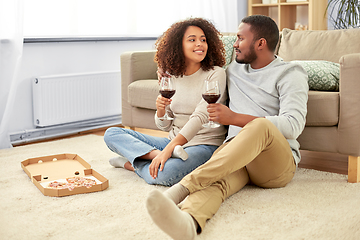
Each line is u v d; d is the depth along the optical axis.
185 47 1.85
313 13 4.54
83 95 3.31
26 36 3.03
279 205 1.59
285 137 1.69
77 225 1.45
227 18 4.67
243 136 1.46
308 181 1.90
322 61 2.20
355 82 1.83
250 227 1.40
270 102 1.83
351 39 2.31
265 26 1.83
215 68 1.92
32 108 3.13
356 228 1.39
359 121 1.85
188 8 4.30
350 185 1.84
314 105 1.94
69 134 3.34
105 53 3.59
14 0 2.72
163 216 1.14
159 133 3.23
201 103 1.84
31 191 1.82
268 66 1.87
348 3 4.07
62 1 3.27
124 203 1.65
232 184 1.59
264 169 1.64
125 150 1.94
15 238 1.36
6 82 2.76
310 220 1.45
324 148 1.97
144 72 2.88
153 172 1.80
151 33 4.02
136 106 2.76
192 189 1.39
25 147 2.73
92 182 1.87
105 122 3.65
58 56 3.24
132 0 3.79
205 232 1.37
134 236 1.36
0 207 1.63
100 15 3.56
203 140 1.90
